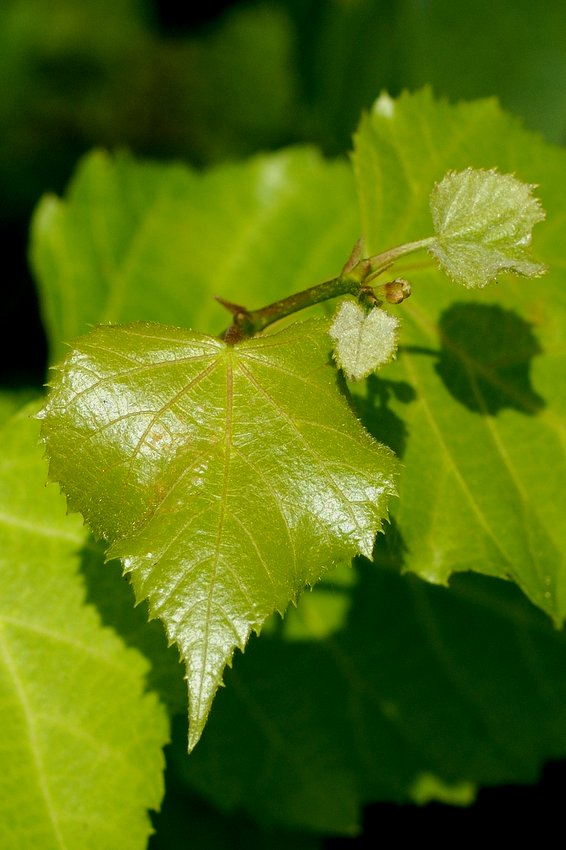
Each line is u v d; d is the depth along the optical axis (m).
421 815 0.86
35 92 1.50
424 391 0.70
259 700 0.78
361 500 0.64
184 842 0.79
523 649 0.80
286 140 1.50
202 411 0.64
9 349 1.09
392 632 0.79
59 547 0.71
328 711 0.78
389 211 0.71
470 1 1.06
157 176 0.85
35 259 0.83
